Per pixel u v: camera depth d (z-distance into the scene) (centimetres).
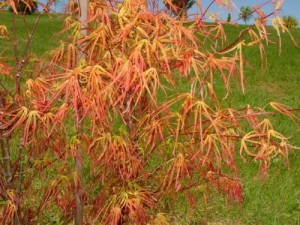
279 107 260
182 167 260
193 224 504
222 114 256
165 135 278
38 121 270
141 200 280
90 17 268
